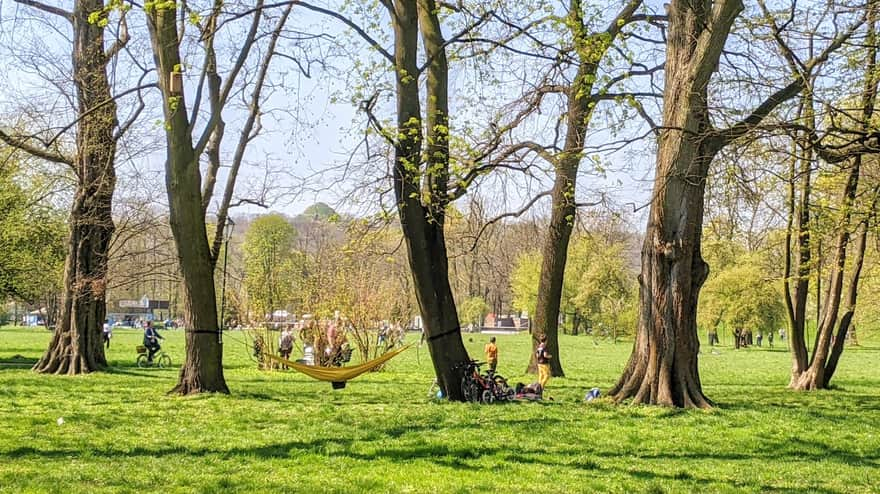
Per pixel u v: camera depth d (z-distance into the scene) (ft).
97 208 93.40
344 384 77.10
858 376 119.85
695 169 57.21
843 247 84.74
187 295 65.87
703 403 59.31
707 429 49.60
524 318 356.59
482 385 63.26
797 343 90.07
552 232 95.45
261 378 93.15
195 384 66.03
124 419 49.96
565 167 66.18
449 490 31.48
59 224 119.55
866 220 64.85
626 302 244.63
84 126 90.53
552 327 97.04
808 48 60.95
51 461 35.58
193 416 52.11
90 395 64.69
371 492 31.17
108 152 92.17
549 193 86.07
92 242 93.61
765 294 229.04
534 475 34.68
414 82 59.98
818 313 98.58
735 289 231.71
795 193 78.13
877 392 84.53
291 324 122.31
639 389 60.85
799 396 77.51
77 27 90.48
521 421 50.98
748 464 39.09
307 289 110.93
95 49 90.12
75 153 93.50
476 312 284.00
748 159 50.60
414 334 248.11
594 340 245.86
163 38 60.75
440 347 64.28
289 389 76.59
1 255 112.98
